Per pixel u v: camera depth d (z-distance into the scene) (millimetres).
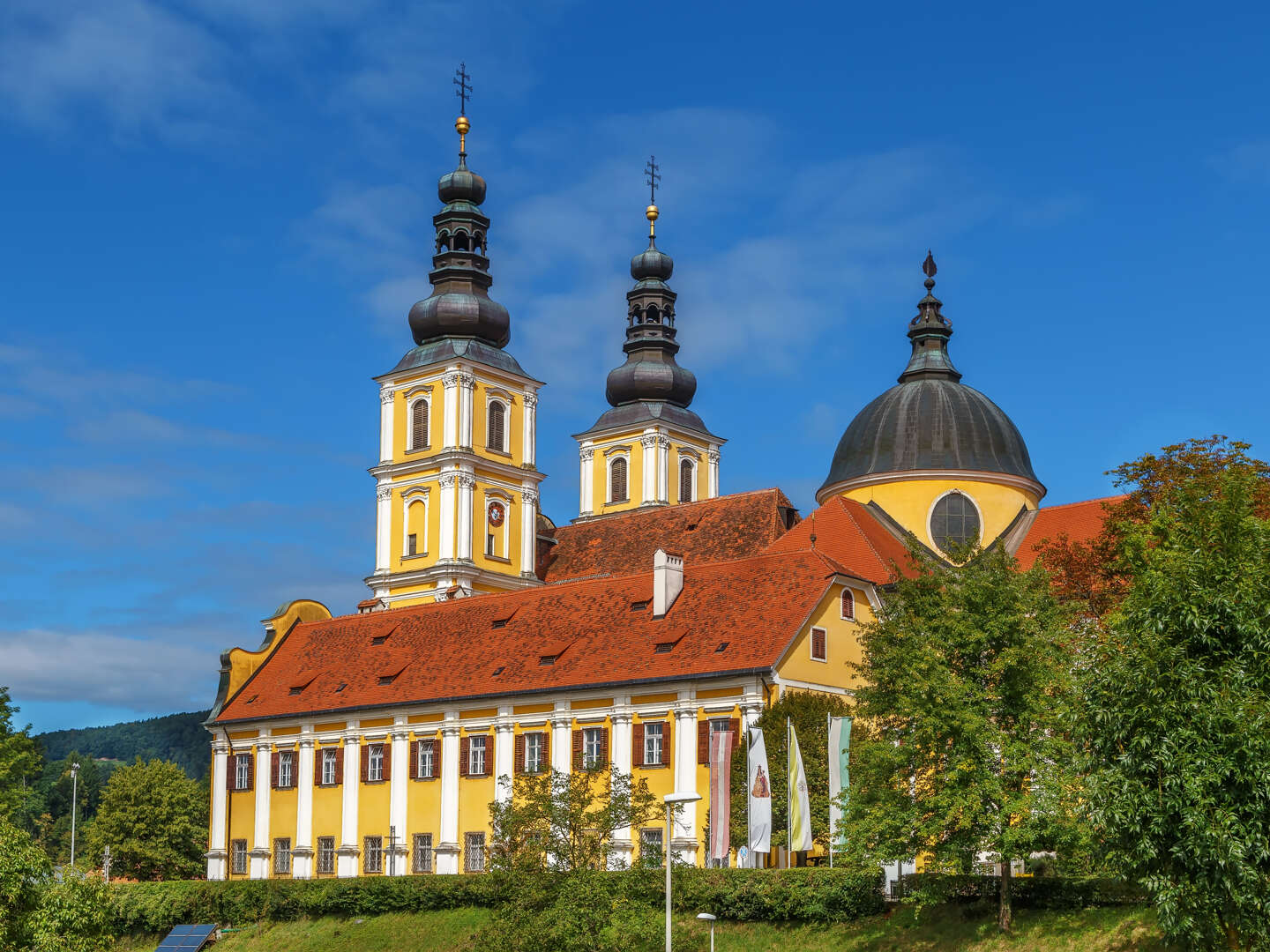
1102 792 44094
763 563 85562
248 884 81875
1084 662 47344
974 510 98250
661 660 82625
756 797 63750
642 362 146875
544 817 64312
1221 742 42438
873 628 60938
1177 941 44938
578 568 126438
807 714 71375
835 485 102062
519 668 89188
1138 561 47594
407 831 90875
